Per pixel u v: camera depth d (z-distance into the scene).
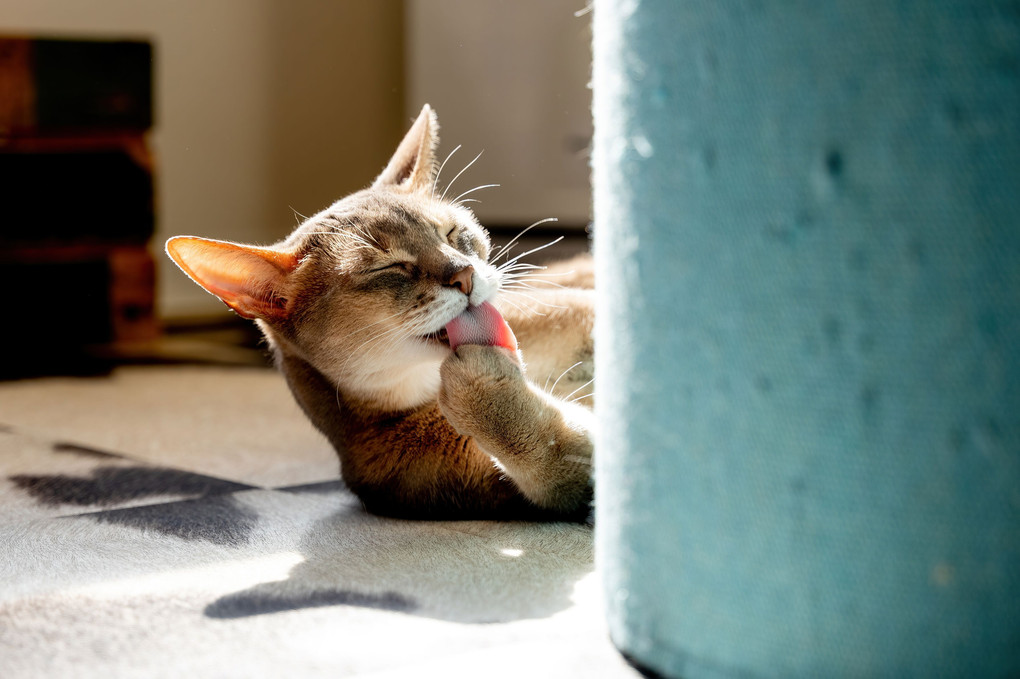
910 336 0.89
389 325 1.69
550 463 1.58
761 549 0.96
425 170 2.07
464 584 1.35
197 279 1.71
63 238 4.21
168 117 5.02
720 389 0.96
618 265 1.07
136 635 1.21
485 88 4.60
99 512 1.83
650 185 1.01
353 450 1.82
